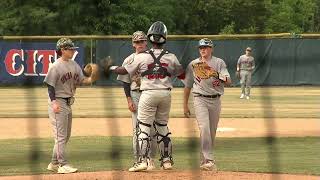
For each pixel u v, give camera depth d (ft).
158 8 422.41
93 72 104.06
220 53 327.88
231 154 126.52
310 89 325.21
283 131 170.50
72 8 363.76
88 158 120.47
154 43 100.78
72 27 365.20
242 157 122.01
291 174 100.37
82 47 335.47
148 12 414.41
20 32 358.84
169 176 96.68
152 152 104.78
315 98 278.46
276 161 115.14
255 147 137.80
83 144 143.02
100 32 373.40
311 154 125.80
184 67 114.62
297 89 323.37
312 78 328.90
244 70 282.97
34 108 239.30
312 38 327.67
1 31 376.68
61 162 102.94
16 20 363.56
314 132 168.35
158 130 102.42
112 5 384.47
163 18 426.92
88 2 369.91
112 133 166.40
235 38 321.73
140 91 102.68
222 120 201.16
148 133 100.22
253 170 104.22
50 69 101.60
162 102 100.12
